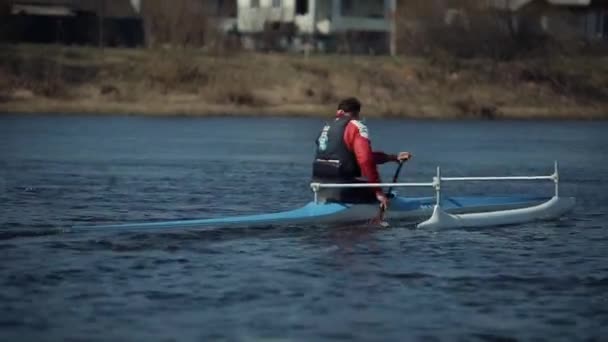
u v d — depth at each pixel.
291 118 99.94
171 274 25.73
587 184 52.00
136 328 20.80
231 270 26.28
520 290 24.58
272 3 133.00
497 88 114.19
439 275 26.05
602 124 104.19
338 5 130.12
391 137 83.25
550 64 120.50
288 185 48.44
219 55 112.00
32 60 104.94
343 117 31.59
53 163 58.28
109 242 29.83
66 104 98.94
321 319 21.62
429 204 34.25
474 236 32.00
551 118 109.69
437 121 102.44
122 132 82.06
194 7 123.06
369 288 24.45
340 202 32.09
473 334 20.67
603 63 123.56
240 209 39.41
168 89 104.38
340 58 115.00
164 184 48.28
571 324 21.47
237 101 103.06
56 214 37.25
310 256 28.14
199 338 20.17
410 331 20.81
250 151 68.44
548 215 36.28
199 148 69.94
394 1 132.00
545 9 131.75
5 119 91.25
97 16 123.69
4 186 46.19
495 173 57.28
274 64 110.31
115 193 44.25
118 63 107.19
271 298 23.34
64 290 23.89
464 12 124.56
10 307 22.28
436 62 116.38
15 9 123.56
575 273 26.73
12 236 30.86
